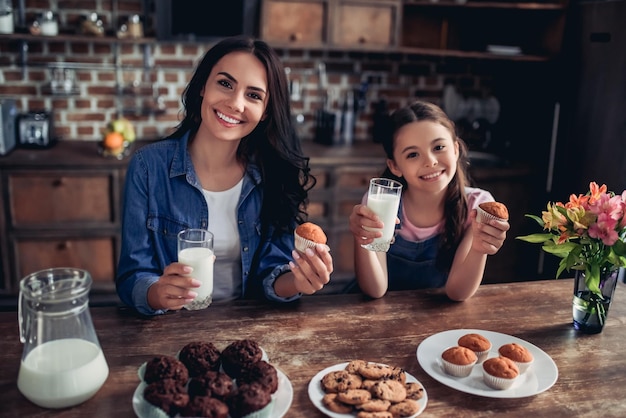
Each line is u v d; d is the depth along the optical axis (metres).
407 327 1.53
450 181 1.84
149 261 1.69
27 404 1.16
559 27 3.40
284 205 1.81
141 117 3.64
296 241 1.48
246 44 1.65
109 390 1.21
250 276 1.82
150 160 1.73
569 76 3.33
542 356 1.40
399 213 1.90
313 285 1.51
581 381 1.32
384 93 3.93
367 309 1.62
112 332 1.44
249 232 1.80
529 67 3.70
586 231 1.45
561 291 1.80
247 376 1.17
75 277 1.20
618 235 1.45
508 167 3.51
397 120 1.78
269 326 1.50
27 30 3.29
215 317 1.54
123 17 3.46
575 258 1.47
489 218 1.56
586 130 3.15
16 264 3.14
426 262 1.93
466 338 1.39
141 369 1.19
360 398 1.16
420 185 1.75
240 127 1.65
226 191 1.78
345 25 3.48
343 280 3.51
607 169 2.99
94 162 3.08
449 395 1.25
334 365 1.31
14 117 3.20
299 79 3.80
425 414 1.18
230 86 1.62
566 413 1.21
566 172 3.32
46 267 3.19
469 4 3.54
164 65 3.59
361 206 1.57
